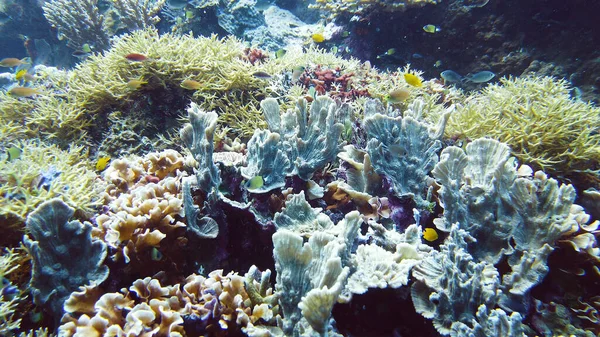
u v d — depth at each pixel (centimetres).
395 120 105
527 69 206
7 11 353
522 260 81
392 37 242
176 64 143
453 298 73
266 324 68
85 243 75
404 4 219
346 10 246
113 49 156
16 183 96
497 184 89
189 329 69
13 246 89
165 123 144
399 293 78
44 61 343
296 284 65
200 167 87
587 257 87
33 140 133
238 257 92
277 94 150
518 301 80
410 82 130
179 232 83
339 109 126
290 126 105
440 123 109
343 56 253
